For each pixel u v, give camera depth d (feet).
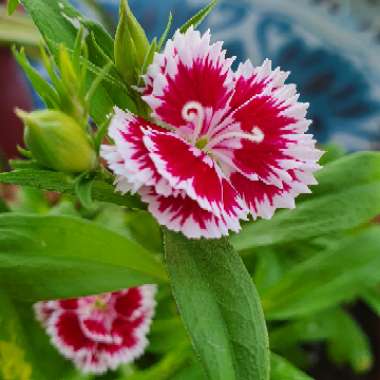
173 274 0.28
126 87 0.29
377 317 0.52
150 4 0.71
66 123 0.26
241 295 0.28
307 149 0.28
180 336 0.39
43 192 0.48
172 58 0.28
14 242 0.32
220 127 0.29
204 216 0.27
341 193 0.35
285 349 0.48
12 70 0.61
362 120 0.68
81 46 0.28
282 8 0.72
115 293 0.36
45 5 0.31
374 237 0.40
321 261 0.39
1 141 0.60
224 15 0.72
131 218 0.41
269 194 0.28
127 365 0.40
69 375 0.37
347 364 0.51
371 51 0.70
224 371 0.27
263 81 0.29
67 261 0.32
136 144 0.27
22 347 0.36
